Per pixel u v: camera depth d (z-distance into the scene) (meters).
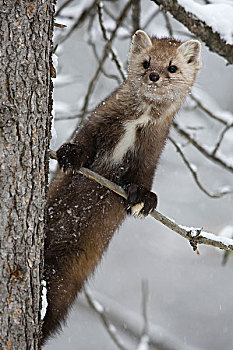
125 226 20.09
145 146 10.01
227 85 18.84
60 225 9.55
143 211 9.27
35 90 6.01
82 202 9.55
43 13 6.00
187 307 19.41
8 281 5.99
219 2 11.47
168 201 18.84
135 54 10.67
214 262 20.09
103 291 19.27
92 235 9.71
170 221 7.91
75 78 14.66
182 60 10.66
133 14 12.89
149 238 20.03
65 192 9.55
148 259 19.88
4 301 5.98
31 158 6.06
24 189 6.03
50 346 17.55
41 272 6.48
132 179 10.01
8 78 5.79
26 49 5.86
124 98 10.01
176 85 10.37
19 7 5.77
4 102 5.80
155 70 10.27
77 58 16.19
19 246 6.06
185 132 12.91
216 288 19.73
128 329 16.69
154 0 10.88
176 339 16.95
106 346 17.55
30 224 6.14
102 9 13.09
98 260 9.98
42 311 6.68
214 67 17.95
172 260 19.92
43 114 6.18
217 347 18.84
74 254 9.61
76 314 17.92
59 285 9.49
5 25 5.72
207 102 15.73
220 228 18.44
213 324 19.19
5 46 5.74
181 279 19.70
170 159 17.45
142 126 9.95
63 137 15.68
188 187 18.84
